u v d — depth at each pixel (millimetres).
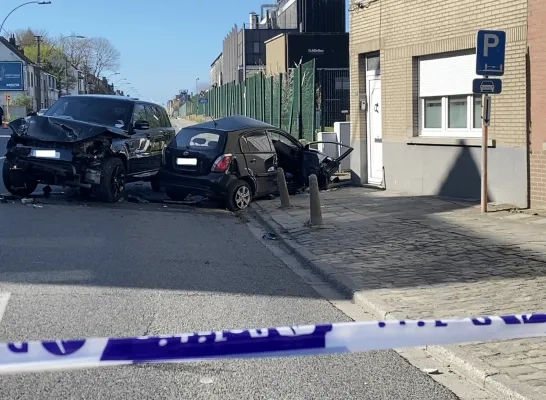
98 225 10781
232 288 7418
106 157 13023
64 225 10625
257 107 32250
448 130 13242
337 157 17250
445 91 13164
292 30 57812
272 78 28312
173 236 10273
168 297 6922
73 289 7078
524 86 11250
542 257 8297
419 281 7430
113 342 3277
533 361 4996
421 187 13852
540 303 6465
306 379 4852
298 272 8336
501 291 6918
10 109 73562
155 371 4914
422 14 13406
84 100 14305
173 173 13195
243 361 5160
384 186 15070
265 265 8672
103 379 4746
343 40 42438
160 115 15625
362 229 10523
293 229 10750
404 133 14203
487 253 8586
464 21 12367
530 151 11273
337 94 25672
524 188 11453
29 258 8375
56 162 12430
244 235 10789
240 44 69625
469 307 6391
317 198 10898
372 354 5395
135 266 8195
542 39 10836
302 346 3508
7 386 4578
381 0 14633
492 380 4660
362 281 7484
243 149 13383
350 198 13938
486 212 11289
